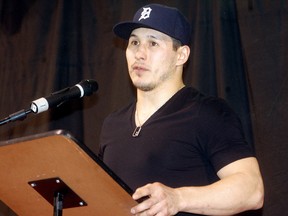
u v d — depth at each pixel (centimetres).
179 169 190
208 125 191
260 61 263
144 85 206
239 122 196
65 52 326
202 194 166
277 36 262
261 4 271
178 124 196
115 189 150
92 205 162
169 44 210
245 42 270
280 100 254
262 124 255
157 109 207
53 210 165
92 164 144
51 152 145
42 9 343
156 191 152
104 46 319
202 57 280
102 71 315
